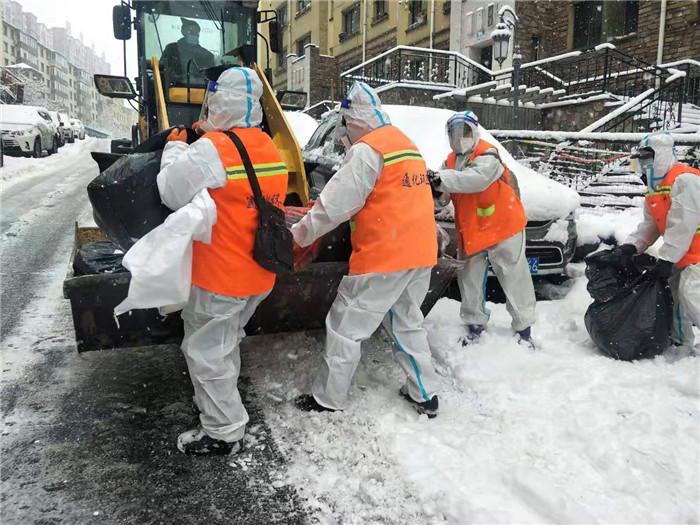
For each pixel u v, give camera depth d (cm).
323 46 2875
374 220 298
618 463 262
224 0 646
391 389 348
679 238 358
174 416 322
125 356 402
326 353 312
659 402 316
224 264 262
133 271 242
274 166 276
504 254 387
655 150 380
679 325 393
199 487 261
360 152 293
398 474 263
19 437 297
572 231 503
